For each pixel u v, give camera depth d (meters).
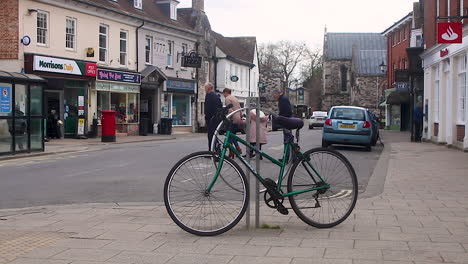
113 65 29.72
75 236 5.84
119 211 7.33
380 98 60.44
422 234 5.73
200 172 5.79
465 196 8.33
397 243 5.35
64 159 15.77
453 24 16.23
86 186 10.17
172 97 37.09
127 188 9.85
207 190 5.79
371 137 18.81
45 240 5.68
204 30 43.09
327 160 6.17
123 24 30.80
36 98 18.00
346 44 73.50
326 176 6.16
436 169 12.30
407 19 43.41
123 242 5.54
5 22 22.94
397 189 9.11
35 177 11.65
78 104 26.77
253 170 6.01
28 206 8.24
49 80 24.61
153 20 33.38
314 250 5.11
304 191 6.05
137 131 32.28
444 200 7.95
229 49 53.34
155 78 33.78
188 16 41.41
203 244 5.39
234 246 5.30
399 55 47.56
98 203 8.20
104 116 24.28
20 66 23.06
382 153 17.56
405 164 13.55
